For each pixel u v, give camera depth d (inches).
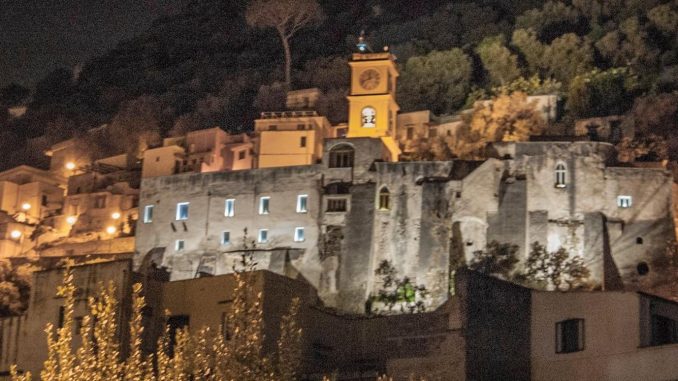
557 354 2346.2
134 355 1881.2
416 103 6815.9
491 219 4621.1
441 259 4618.6
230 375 1916.8
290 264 4862.2
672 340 2260.1
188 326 2706.7
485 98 6545.3
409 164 4842.5
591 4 7263.8
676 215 4623.5
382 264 4719.5
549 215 4603.8
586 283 4436.5
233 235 5019.7
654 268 4466.0
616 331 2304.4
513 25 7677.2
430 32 7829.7
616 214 4576.8
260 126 5885.8
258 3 7859.3
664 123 5654.5
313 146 5684.1
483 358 2466.8
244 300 2033.7
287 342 2074.3
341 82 7534.5
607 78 6225.4
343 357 2812.5
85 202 6235.2
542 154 4690.0
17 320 2854.3
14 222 6220.5
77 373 1813.5
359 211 4835.1
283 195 5004.9
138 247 5206.7
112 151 7244.1
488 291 2522.1
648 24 6840.6
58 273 2829.7
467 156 5516.7
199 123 7455.7
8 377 2733.8
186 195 5177.2
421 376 2546.8
